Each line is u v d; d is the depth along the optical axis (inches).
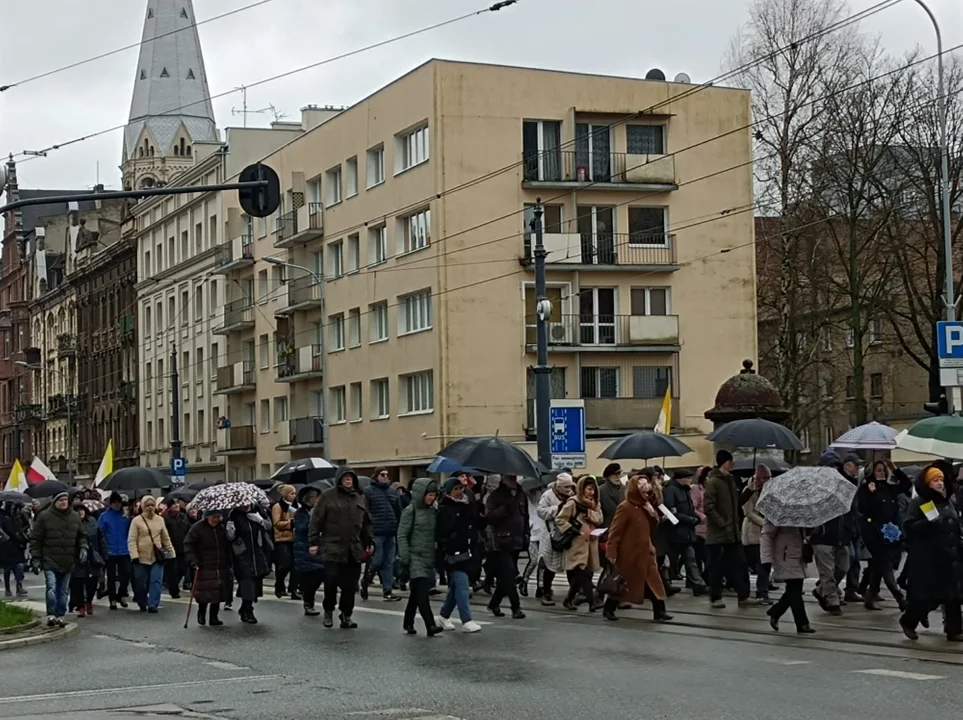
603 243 2090.3
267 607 946.7
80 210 4559.5
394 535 957.8
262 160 2637.8
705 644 632.4
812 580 992.2
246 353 2819.9
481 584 994.1
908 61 1988.2
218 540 826.8
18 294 4815.5
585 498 824.3
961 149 1982.0
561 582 1106.7
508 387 2027.6
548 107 2054.6
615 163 2090.3
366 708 477.1
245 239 2746.1
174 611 960.9
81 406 3993.6
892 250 2105.1
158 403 3339.1
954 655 580.4
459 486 721.6
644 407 2063.2
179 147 5022.1
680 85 2130.9
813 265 2103.8
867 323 2128.4
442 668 577.3
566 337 2048.5
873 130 1998.0
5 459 4953.3
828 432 2810.0
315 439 2407.7
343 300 2317.9
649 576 748.6
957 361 1030.4
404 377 2127.2
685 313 2128.4
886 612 761.0
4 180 841.5
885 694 470.6
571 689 503.2
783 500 641.6
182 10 5078.7
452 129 2009.1
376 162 2218.3
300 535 862.5
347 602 768.3
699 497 941.8
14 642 752.3
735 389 1325.0
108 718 470.0
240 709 485.4
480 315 2017.7
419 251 2059.5
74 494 892.0
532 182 2030.0
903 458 1895.9
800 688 488.1
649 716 436.5
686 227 2132.1
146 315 3420.3
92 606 1002.1
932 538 619.8
